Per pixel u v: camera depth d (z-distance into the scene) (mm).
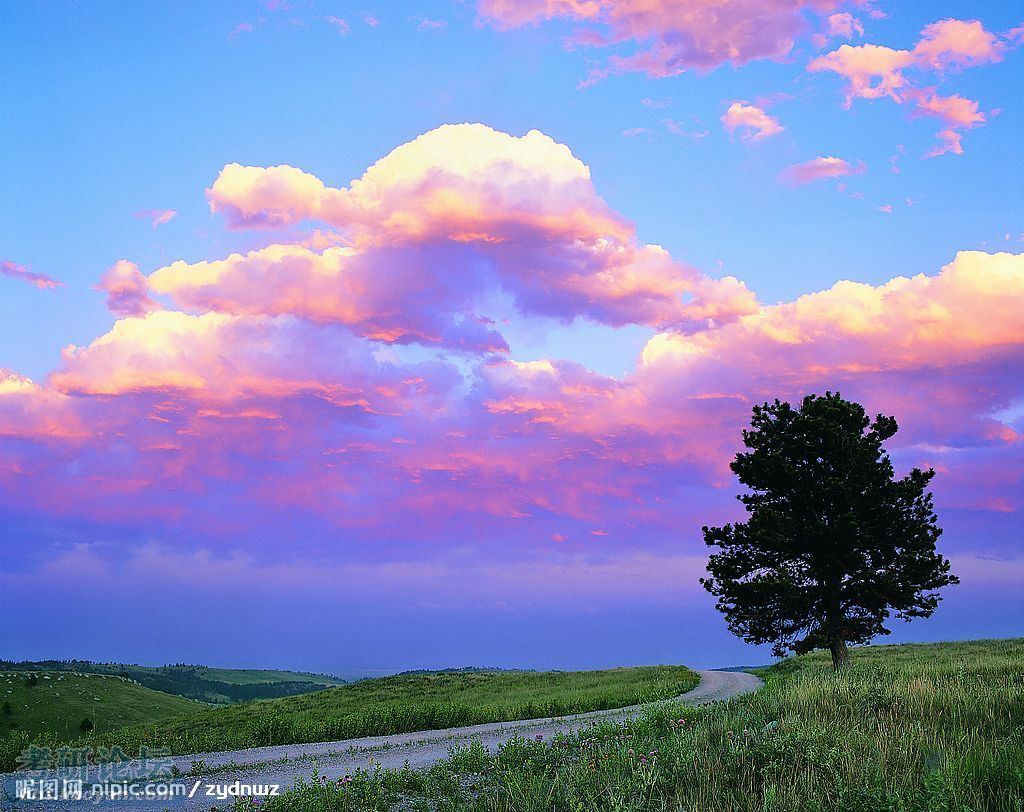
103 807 12750
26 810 12586
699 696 37844
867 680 17500
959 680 16938
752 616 39781
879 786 8688
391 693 57219
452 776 13172
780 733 11969
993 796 8609
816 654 69188
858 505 38688
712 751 11469
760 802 9078
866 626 38344
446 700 49688
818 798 8734
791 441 40000
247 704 56031
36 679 79062
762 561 39438
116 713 75500
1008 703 13523
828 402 41219
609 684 53125
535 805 10164
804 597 38250
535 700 41781
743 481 41906
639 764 11117
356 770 14695
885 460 40250
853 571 38438
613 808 9148
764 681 48625
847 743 10656
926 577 37875
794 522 38656
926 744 10586
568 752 14125
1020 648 44500
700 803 9141
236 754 19344
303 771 16219
